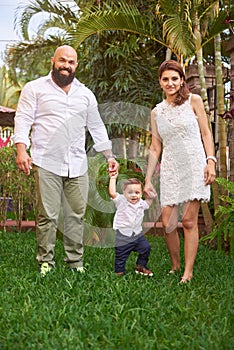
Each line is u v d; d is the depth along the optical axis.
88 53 11.10
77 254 5.27
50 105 5.07
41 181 5.06
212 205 8.96
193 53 7.98
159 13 8.24
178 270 5.26
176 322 3.51
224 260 6.32
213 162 4.91
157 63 11.20
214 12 8.09
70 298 4.00
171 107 4.96
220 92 8.04
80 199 5.20
